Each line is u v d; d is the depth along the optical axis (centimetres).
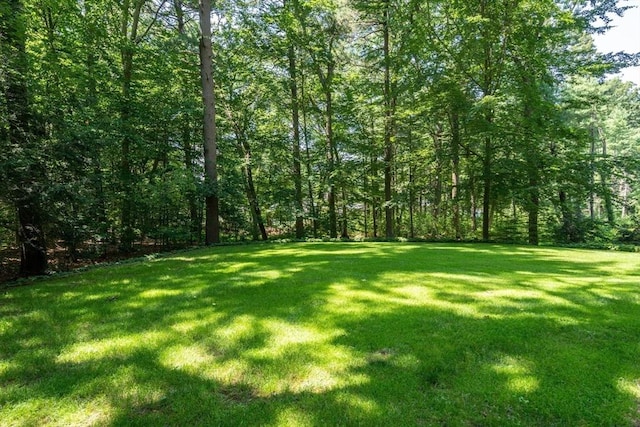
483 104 1213
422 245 1155
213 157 1256
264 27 1524
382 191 1938
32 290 535
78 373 278
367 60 1633
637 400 236
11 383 266
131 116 1196
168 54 1308
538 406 230
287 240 1404
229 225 1630
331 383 257
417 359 289
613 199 1484
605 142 2950
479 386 252
